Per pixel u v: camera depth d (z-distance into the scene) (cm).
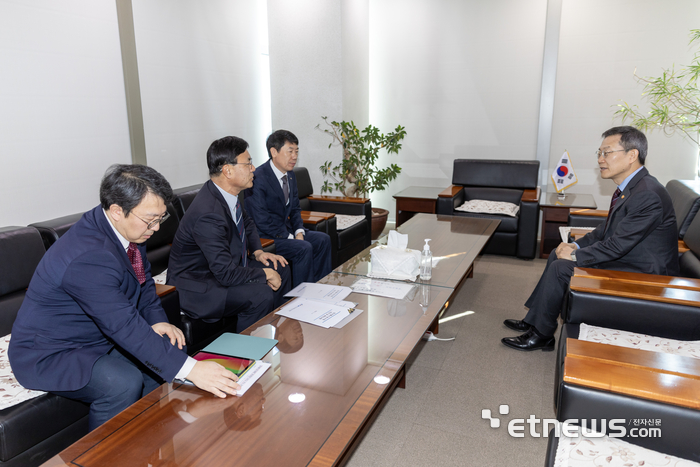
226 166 261
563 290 281
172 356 163
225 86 458
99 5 322
